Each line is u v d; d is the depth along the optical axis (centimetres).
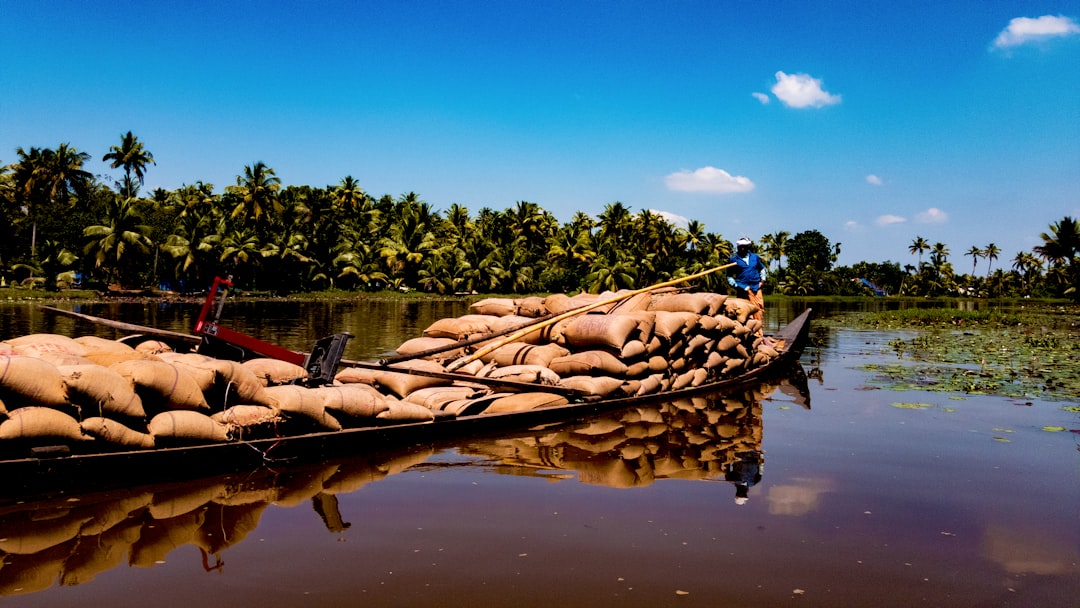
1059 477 524
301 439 551
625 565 357
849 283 11462
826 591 331
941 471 541
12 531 388
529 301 994
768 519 429
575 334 866
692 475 528
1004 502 466
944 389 959
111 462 463
